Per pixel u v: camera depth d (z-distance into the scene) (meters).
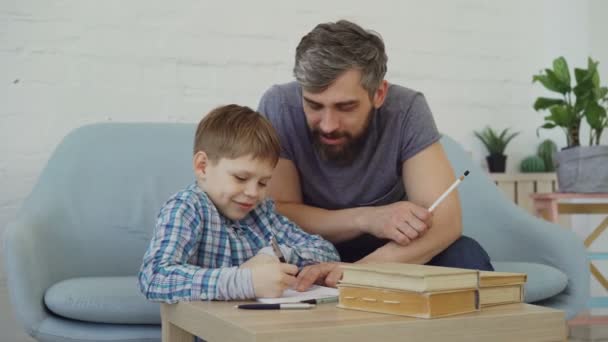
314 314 1.02
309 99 1.42
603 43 3.09
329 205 1.69
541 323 1.04
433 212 1.54
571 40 3.06
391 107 1.60
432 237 1.52
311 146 1.63
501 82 2.95
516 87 2.98
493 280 1.08
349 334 0.92
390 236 1.50
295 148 1.64
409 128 1.60
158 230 1.29
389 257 1.49
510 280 1.12
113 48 2.35
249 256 1.43
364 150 1.60
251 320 0.97
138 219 1.99
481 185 2.18
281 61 2.57
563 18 3.05
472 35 2.89
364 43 1.40
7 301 2.21
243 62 2.52
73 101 2.30
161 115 2.41
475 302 1.04
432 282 0.98
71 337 1.54
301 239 1.53
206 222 1.36
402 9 2.76
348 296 1.07
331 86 1.38
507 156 2.96
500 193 2.15
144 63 2.38
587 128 3.06
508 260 2.05
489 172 2.85
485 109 2.92
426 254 1.51
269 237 1.52
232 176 1.35
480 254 1.53
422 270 1.02
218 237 1.39
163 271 1.20
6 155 2.22
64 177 1.98
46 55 2.27
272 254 1.34
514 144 2.97
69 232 1.90
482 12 2.91
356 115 1.45
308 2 2.61
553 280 1.78
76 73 2.30
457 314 1.01
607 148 2.50
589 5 3.07
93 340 1.54
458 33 2.86
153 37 2.40
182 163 2.09
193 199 1.35
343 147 1.51
